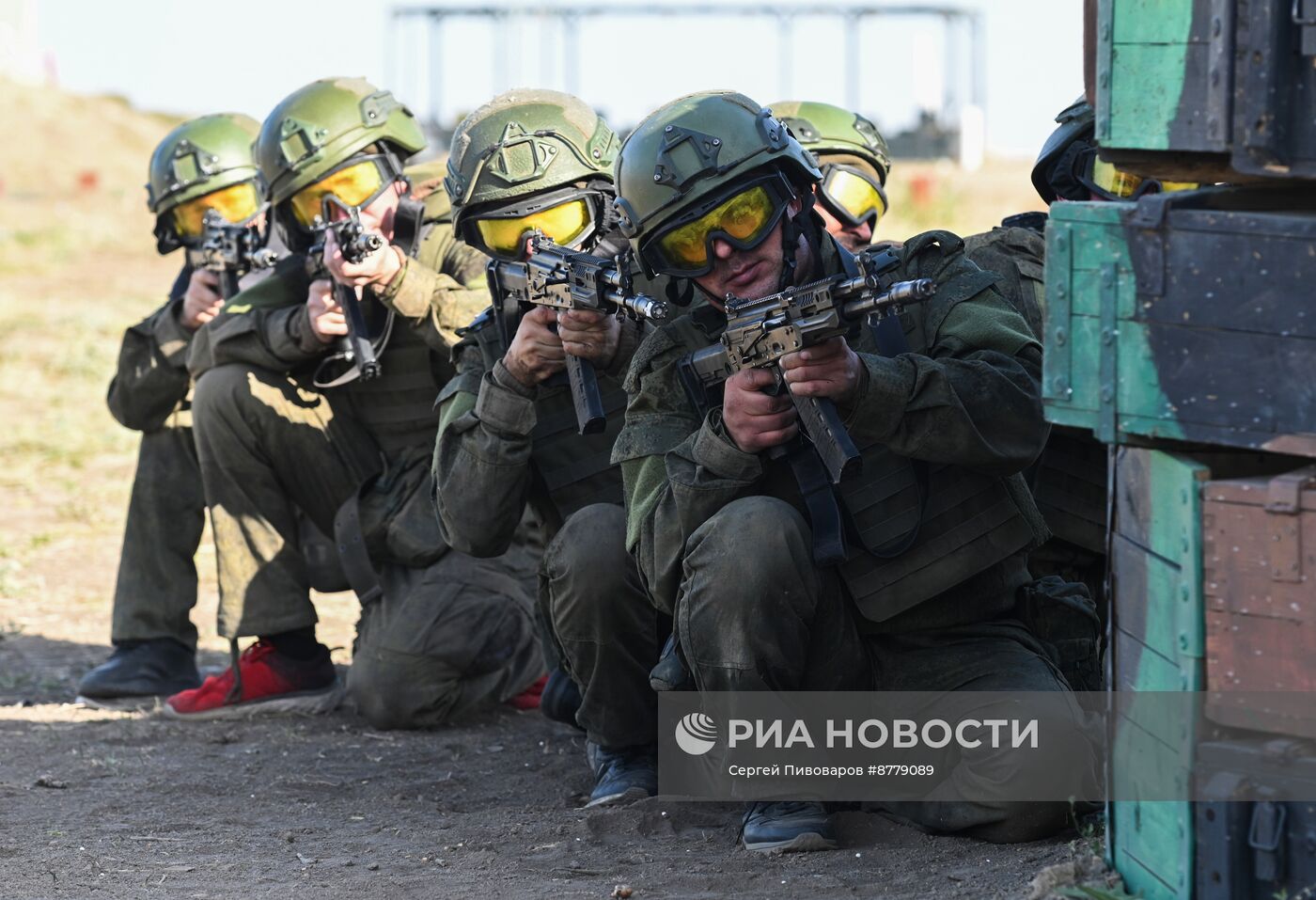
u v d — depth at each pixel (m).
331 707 21.56
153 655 22.66
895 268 14.88
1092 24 11.89
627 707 16.39
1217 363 10.76
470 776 18.42
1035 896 12.14
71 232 100.12
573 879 14.07
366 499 20.77
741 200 13.81
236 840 15.88
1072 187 17.16
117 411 22.81
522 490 17.02
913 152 174.12
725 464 14.20
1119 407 11.35
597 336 15.80
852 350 13.80
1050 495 16.45
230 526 21.22
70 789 18.03
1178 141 11.12
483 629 20.52
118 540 33.62
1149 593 11.50
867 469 14.56
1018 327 14.62
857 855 14.16
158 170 23.30
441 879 14.23
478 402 16.70
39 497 37.56
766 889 13.35
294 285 21.34
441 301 19.75
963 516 14.64
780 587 13.96
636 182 14.08
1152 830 11.58
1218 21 10.74
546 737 20.14
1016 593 15.39
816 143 19.30
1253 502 10.48
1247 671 10.60
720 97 14.21
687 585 14.30
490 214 17.00
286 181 20.33
